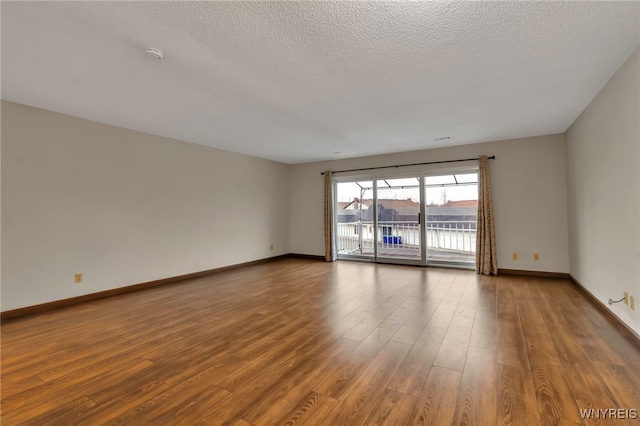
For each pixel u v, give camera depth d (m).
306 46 2.16
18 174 3.26
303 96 3.09
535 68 2.53
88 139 3.83
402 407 1.65
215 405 1.69
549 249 4.78
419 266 5.88
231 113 3.61
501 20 1.89
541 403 1.66
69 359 2.24
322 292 4.06
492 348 2.34
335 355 2.27
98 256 3.90
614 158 2.72
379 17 1.84
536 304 3.43
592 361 2.11
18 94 3.01
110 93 2.99
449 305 3.44
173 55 2.27
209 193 5.38
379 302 3.59
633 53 2.28
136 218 4.32
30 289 3.32
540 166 4.82
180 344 2.49
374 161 6.28
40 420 1.58
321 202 6.90
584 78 2.74
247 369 2.08
